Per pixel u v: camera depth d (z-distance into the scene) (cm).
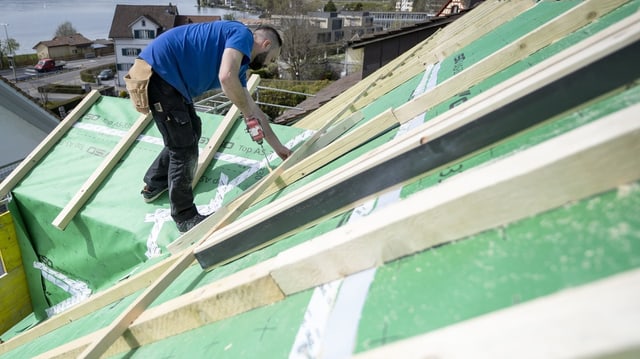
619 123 87
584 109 119
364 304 105
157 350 155
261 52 261
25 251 374
